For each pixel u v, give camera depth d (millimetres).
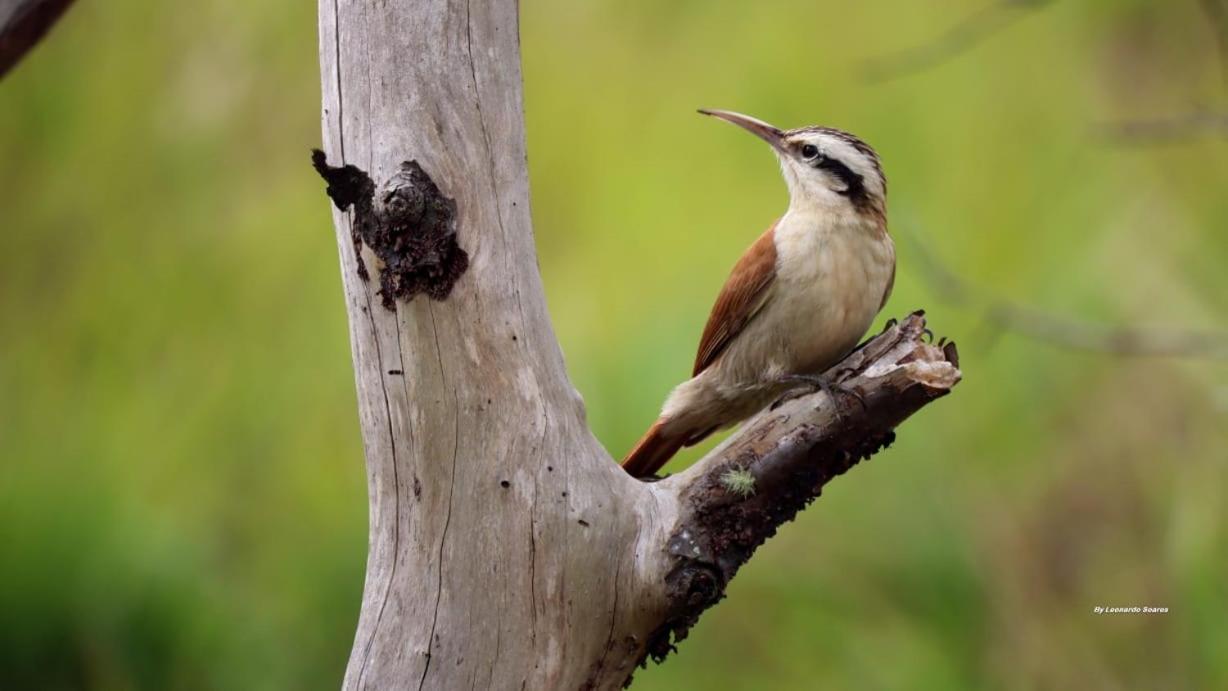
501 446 6332
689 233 13305
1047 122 13633
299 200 13938
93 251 14078
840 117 13797
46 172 14117
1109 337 10156
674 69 14133
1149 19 14359
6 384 13531
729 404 8672
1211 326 12016
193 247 14031
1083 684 11500
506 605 6355
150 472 13164
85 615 12242
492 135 6340
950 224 13086
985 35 13562
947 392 6684
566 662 6438
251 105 13977
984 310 11172
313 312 13836
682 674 12383
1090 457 12047
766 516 6695
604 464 6531
